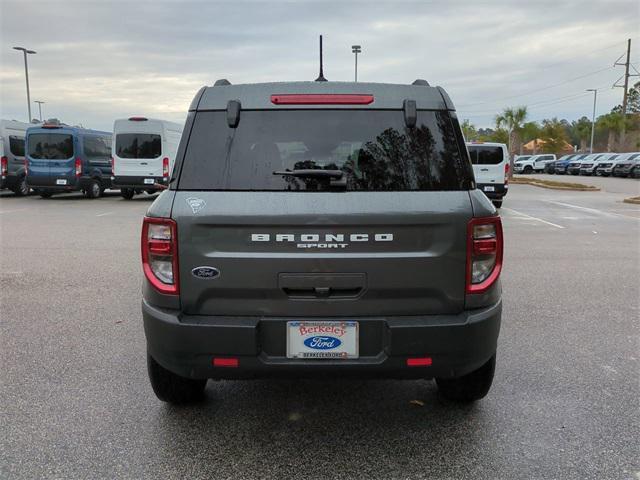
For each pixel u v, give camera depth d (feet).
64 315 18.61
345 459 10.00
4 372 13.78
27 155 63.57
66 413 11.66
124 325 17.57
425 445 10.48
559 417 11.57
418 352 9.46
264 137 9.75
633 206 59.98
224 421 11.44
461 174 9.79
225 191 9.51
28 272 25.13
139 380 13.38
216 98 10.00
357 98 9.90
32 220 44.91
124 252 30.35
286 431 11.05
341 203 9.37
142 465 9.75
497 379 13.51
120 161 62.75
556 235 38.14
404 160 9.73
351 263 9.41
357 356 9.58
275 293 9.48
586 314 19.01
